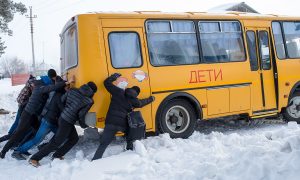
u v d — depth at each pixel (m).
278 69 10.50
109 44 8.26
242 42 10.00
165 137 8.34
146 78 8.52
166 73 8.76
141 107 8.00
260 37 10.34
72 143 7.76
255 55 10.18
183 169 6.26
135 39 8.54
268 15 10.68
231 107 9.64
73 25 8.66
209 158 6.50
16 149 8.09
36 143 8.02
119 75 7.88
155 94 8.62
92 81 8.00
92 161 6.94
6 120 13.85
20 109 9.27
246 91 9.91
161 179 5.94
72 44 8.80
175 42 9.02
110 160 6.91
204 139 8.68
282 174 5.00
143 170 6.34
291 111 11.04
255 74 10.10
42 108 8.33
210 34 9.53
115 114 7.48
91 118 7.92
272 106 10.40
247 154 5.70
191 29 9.27
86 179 6.19
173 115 8.99
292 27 11.08
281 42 10.76
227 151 7.18
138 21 8.60
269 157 5.41
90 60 8.06
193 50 9.23
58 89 8.08
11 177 6.82
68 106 7.52
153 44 8.73
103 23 8.27
